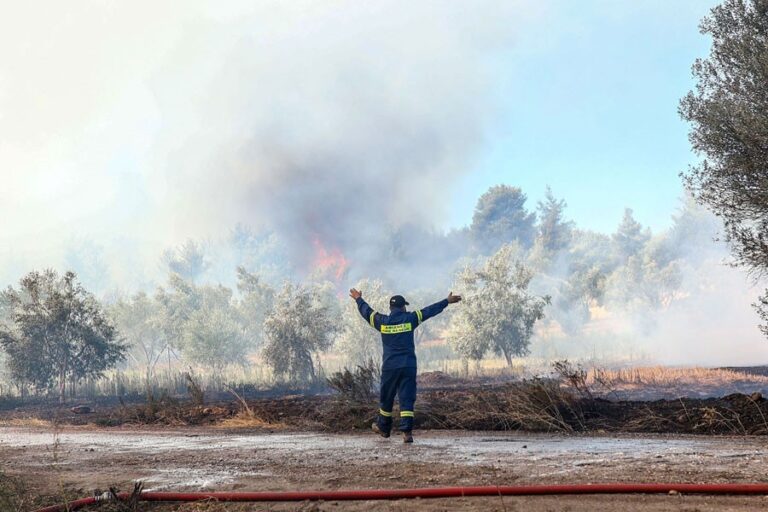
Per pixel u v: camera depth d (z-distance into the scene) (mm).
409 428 9047
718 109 10906
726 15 11562
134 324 35281
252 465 7344
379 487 5734
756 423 9289
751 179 10828
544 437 9508
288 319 27438
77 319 24109
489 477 5965
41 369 23047
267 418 13531
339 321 31422
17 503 5676
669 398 15594
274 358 26844
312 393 23016
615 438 9070
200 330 29641
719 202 11195
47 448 9883
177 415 14898
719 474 5707
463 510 4750
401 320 9383
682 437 8938
